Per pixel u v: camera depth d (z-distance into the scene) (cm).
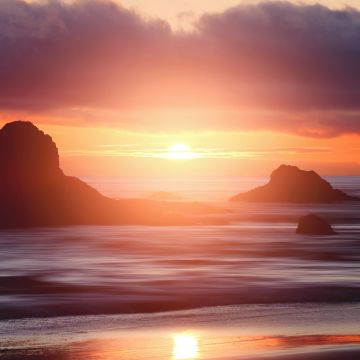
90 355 3756
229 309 5212
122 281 6525
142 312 5069
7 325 4584
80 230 14538
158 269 7519
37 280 6594
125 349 3900
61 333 4350
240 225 16975
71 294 5759
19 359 3672
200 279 6681
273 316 4938
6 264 8019
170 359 3647
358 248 10338
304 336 4228
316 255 9238
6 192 16225
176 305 5334
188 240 11850
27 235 12988
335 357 3550
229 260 8525
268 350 3825
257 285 6300
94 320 4775
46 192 16712
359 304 5444
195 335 4291
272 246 10675
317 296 5753
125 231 14362
